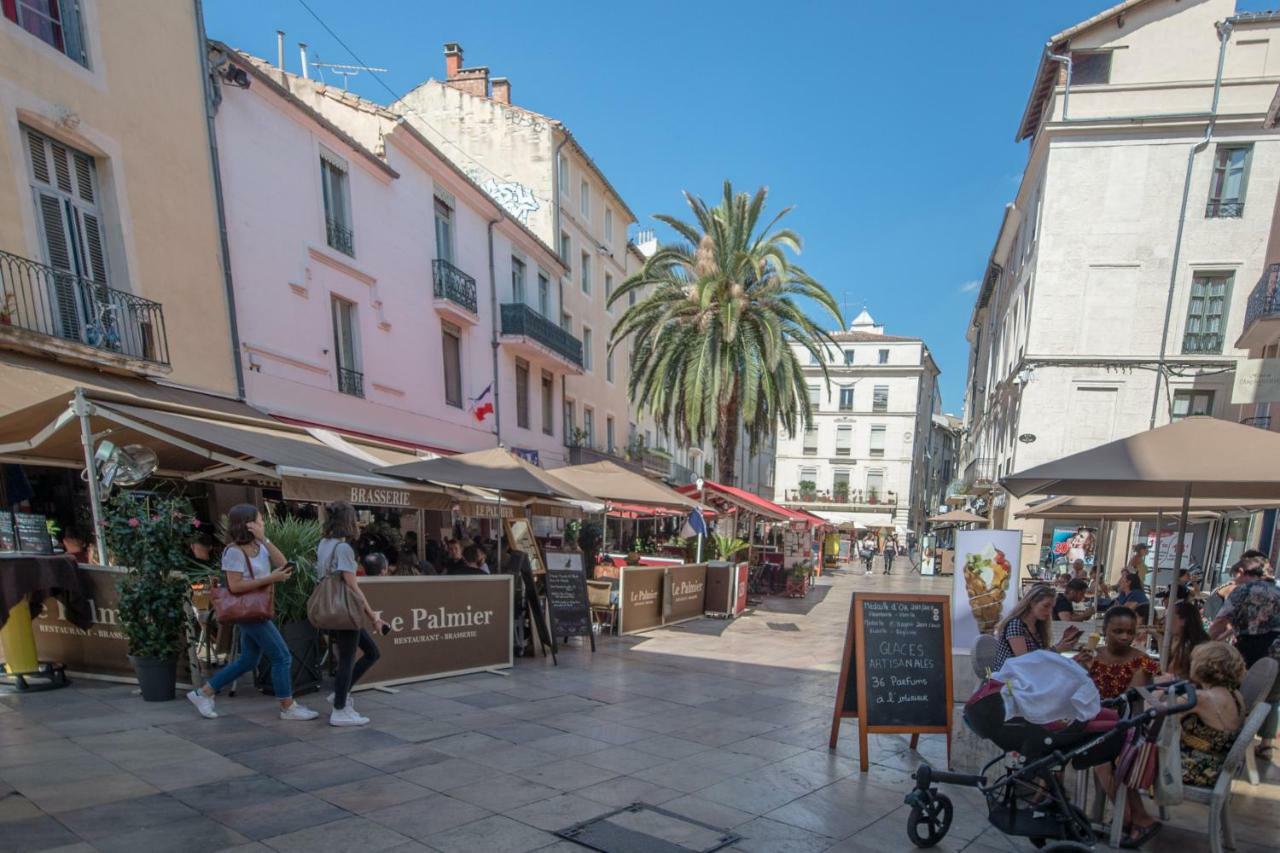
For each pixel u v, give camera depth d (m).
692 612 12.11
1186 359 18.14
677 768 4.54
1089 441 19.00
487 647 7.18
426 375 14.88
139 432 6.61
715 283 15.23
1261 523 13.62
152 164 8.83
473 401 16.78
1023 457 19.45
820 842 3.55
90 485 5.65
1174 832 3.86
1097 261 18.92
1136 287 18.67
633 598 10.38
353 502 6.38
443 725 5.18
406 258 14.20
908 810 4.05
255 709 5.19
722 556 15.06
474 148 21.77
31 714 4.79
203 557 6.21
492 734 5.03
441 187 15.59
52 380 7.09
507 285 18.48
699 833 3.57
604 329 26.53
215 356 9.62
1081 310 19.03
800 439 52.75
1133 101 18.58
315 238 11.61
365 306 12.96
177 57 9.24
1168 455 4.16
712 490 14.84
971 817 3.99
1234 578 8.06
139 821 3.27
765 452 53.19
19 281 7.25
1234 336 17.91
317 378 11.62
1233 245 17.94
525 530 9.85
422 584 6.58
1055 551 19.53
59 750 4.10
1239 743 3.45
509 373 18.56
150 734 4.49
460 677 6.87
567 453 22.53
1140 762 3.44
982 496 26.66
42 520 6.55
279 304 10.83
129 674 5.60
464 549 9.01
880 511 50.53
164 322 8.84
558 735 5.11
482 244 17.33
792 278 16.77
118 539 5.14
